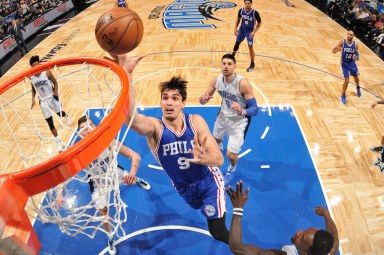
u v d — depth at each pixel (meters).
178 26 11.01
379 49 9.36
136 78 7.33
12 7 12.79
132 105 2.46
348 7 11.73
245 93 4.12
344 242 3.77
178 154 2.88
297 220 4.07
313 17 12.26
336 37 10.11
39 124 5.87
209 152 2.60
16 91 6.95
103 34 2.51
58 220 2.73
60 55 9.05
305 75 7.55
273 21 11.59
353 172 4.75
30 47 10.35
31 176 1.61
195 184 3.13
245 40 9.62
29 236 1.55
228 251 3.71
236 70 7.75
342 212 4.14
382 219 4.05
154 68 7.80
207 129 2.82
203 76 7.40
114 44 2.52
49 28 12.10
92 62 2.77
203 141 2.56
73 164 1.73
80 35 10.66
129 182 3.32
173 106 2.65
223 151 5.17
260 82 7.18
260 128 5.68
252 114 4.07
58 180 1.72
